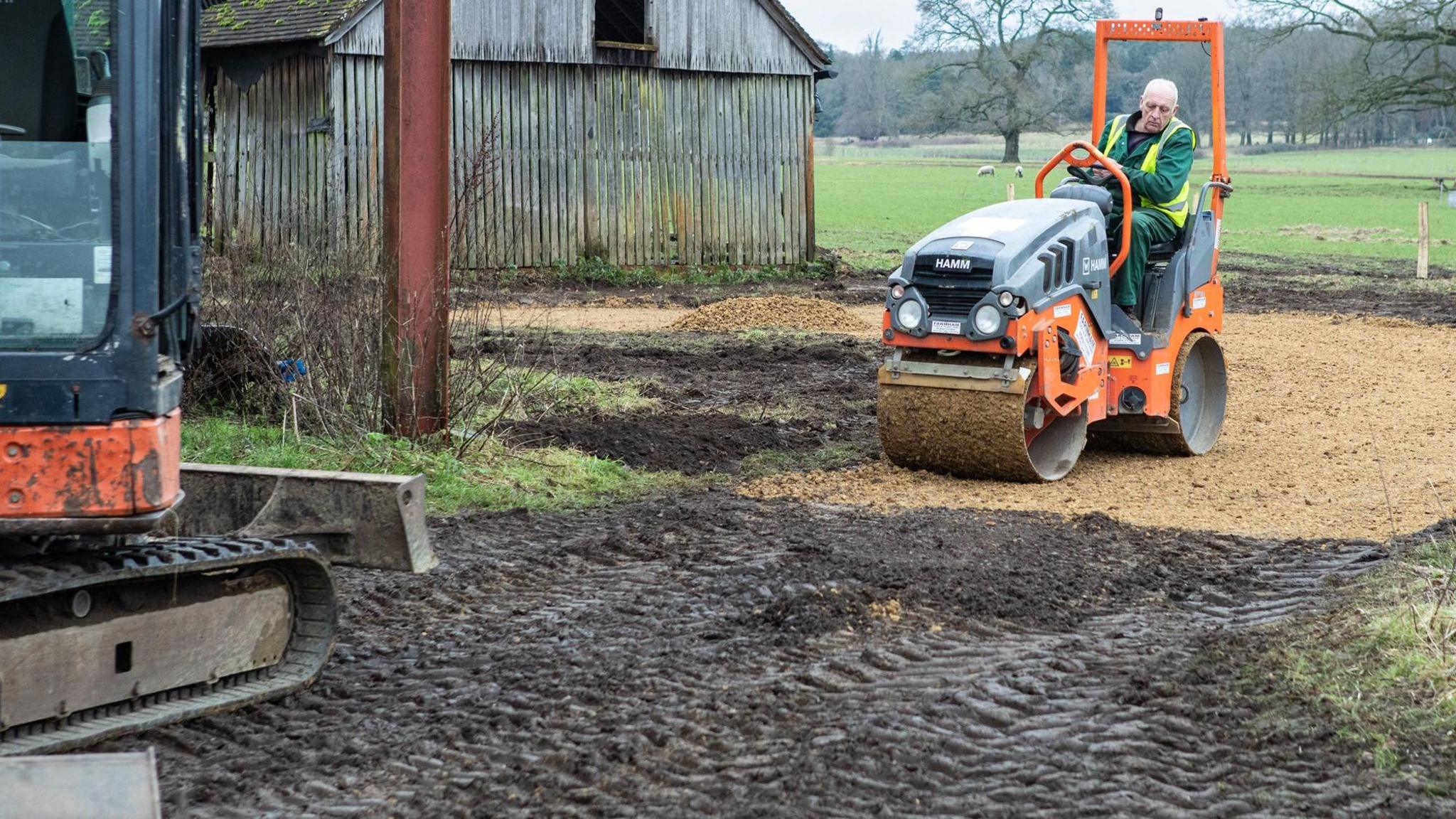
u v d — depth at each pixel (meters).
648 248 23.69
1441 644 5.41
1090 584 6.78
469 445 9.25
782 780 4.51
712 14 23.84
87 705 4.67
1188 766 4.63
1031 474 8.87
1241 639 5.83
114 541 4.89
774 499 8.58
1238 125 98.50
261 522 5.65
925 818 4.25
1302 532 7.82
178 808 4.28
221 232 20.58
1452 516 7.94
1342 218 44.44
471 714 5.08
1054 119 80.44
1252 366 14.52
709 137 24.12
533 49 21.94
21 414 4.18
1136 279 9.50
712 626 6.12
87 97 4.35
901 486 8.95
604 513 8.28
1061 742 4.82
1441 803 4.31
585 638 5.98
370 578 6.84
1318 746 4.73
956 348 8.62
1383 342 16.66
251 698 5.08
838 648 5.82
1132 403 9.43
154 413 4.28
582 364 13.99
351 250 10.34
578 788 4.46
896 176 72.00
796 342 16.08
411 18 8.83
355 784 4.49
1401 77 50.56
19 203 4.24
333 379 9.30
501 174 21.94
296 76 20.27
